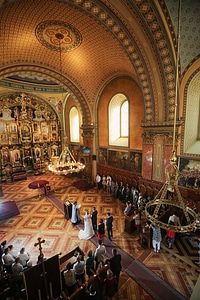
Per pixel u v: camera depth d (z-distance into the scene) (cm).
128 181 1270
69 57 1102
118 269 546
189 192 909
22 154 1877
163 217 821
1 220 980
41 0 666
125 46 844
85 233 820
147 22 698
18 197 1316
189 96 888
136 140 1194
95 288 493
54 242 790
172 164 329
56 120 2098
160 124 955
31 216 1024
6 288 503
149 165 1066
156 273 614
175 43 758
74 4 687
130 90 1179
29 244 780
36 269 497
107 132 1404
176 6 632
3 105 1722
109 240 798
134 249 738
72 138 1978
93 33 873
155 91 932
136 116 1173
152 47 793
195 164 893
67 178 1783
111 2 654
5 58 965
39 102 1955
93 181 1535
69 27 830
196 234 780
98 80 1313
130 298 529
